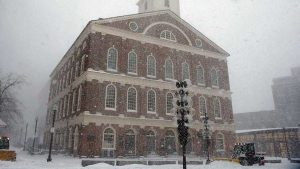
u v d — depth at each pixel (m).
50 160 27.00
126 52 37.16
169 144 37.16
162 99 38.12
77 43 41.41
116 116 33.69
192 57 43.25
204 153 39.06
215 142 40.91
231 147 42.19
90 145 31.27
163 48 40.78
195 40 44.69
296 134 52.69
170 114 38.09
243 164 28.06
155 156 34.88
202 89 42.47
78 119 33.78
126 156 33.19
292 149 52.47
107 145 32.59
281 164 29.83
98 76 33.97
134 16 39.25
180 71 41.31
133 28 38.81
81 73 36.66
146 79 37.41
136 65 37.59
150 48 39.50
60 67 54.31
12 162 24.42
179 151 37.22
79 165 23.77
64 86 47.66
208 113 41.91
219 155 40.50
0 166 20.84
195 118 40.16
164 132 36.78
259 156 28.36
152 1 50.22
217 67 45.78
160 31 41.31
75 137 33.84
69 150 35.78
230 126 43.44
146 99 36.78
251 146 28.69
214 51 46.31
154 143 35.84
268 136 57.44
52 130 27.94
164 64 40.06
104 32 36.16
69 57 46.72
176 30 43.03
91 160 24.19
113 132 33.28
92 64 34.09
